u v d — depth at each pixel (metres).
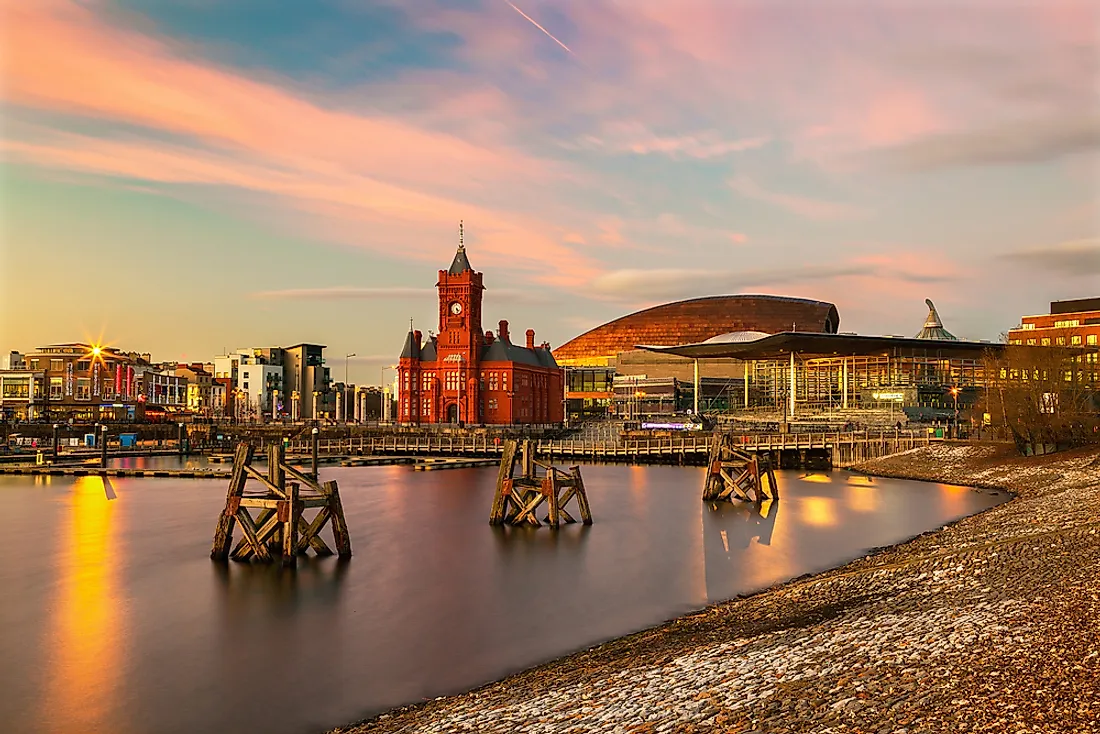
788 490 81.44
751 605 35.03
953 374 157.25
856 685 20.02
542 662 29.06
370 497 77.00
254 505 45.78
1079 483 63.78
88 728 23.92
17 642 31.66
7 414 169.62
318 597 38.50
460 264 167.25
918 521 59.75
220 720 24.42
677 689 21.83
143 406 186.75
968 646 22.09
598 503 72.38
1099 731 15.78
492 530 57.50
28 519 62.16
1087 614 23.50
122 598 38.09
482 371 166.50
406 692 26.50
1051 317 176.62
